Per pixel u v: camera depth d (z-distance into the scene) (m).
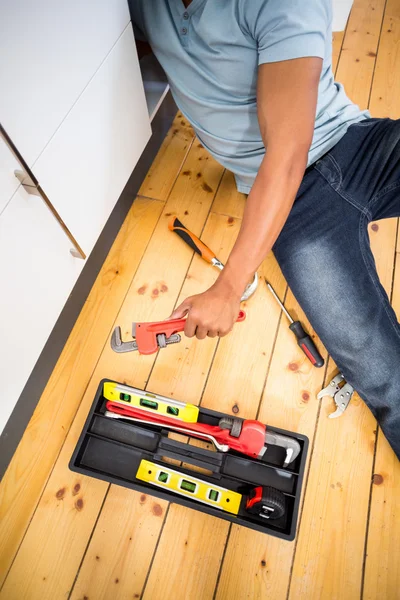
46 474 1.01
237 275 0.72
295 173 0.68
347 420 1.06
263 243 0.70
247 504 0.90
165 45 0.84
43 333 0.95
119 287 1.21
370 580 0.92
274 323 1.16
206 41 0.77
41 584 0.92
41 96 0.69
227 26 0.72
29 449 1.03
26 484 1.00
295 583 0.92
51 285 0.93
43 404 1.08
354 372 0.99
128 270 1.23
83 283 1.16
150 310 1.18
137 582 0.92
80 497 0.99
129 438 0.99
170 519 0.97
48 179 0.78
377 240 1.27
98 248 1.19
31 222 0.78
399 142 0.90
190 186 1.35
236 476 0.96
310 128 0.67
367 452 1.03
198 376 1.10
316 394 1.08
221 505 0.91
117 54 0.87
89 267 1.16
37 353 0.95
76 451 0.96
